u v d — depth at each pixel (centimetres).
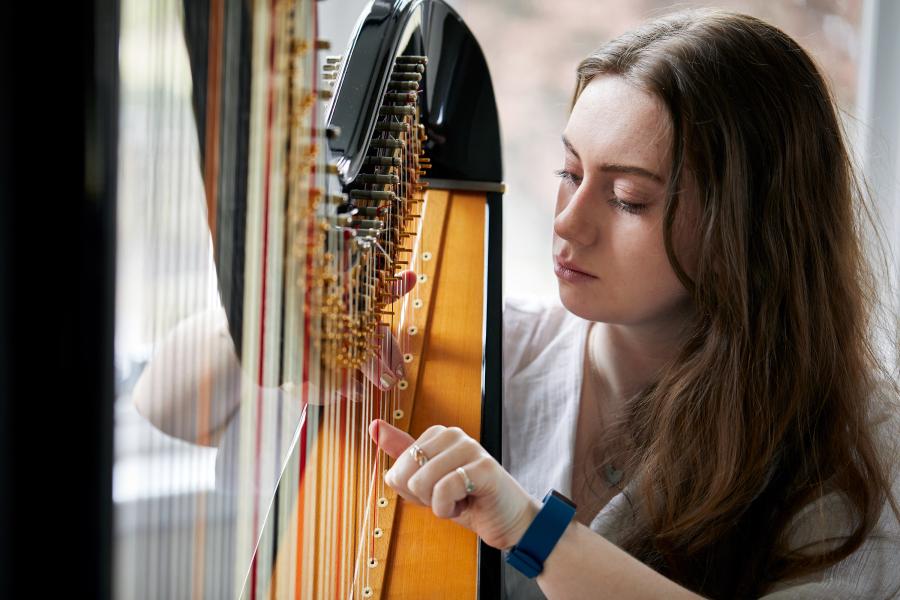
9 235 39
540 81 226
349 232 80
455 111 136
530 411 138
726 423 121
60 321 40
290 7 58
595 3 221
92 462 41
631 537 123
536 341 144
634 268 119
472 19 223
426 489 91
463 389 115
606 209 119
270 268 64
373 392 110
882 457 125
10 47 38
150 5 45
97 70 39
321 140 70
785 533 117
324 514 94
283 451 103
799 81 124
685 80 115
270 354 67
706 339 123
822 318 126
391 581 96
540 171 230
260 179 60
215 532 63
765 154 120
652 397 127
